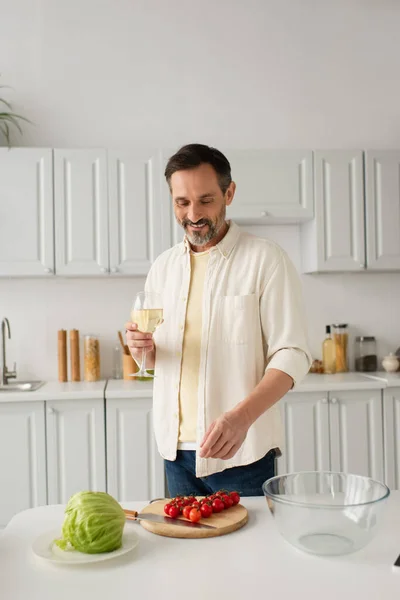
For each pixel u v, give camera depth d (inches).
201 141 146.4
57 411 121.5
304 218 136.3
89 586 38.2
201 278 70.9
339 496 48.1
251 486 66.8
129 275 135.3
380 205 137.6
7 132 135.5
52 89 143.1
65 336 137.6
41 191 130.1
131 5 145.3
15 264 129.3
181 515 49.5
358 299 150.4
